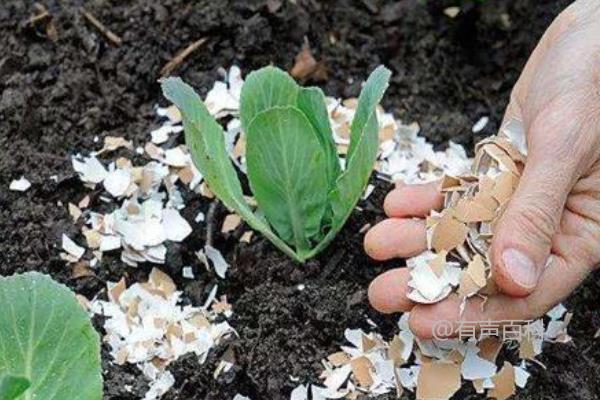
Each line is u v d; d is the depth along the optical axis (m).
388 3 0.76
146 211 0.66
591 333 0.65
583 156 0.57
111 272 0.65
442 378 0.60
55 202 0.67
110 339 0.63
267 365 0.62
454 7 0.76
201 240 0.66
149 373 0.62
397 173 0.69
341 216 0.62
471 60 0.75
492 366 0.61
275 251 0.65
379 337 0.62
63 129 0.69
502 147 0.62
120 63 0.72
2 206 0.66
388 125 0.70
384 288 0.60
